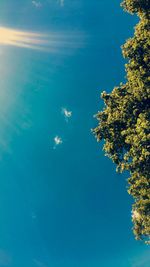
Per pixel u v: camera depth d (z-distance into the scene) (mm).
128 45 37344
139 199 37531
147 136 33125
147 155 33844
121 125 37844
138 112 36469
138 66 36812
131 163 36344
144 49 36375
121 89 38875
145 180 35500
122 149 38406
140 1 37281
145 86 35438
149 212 36688
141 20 37125
